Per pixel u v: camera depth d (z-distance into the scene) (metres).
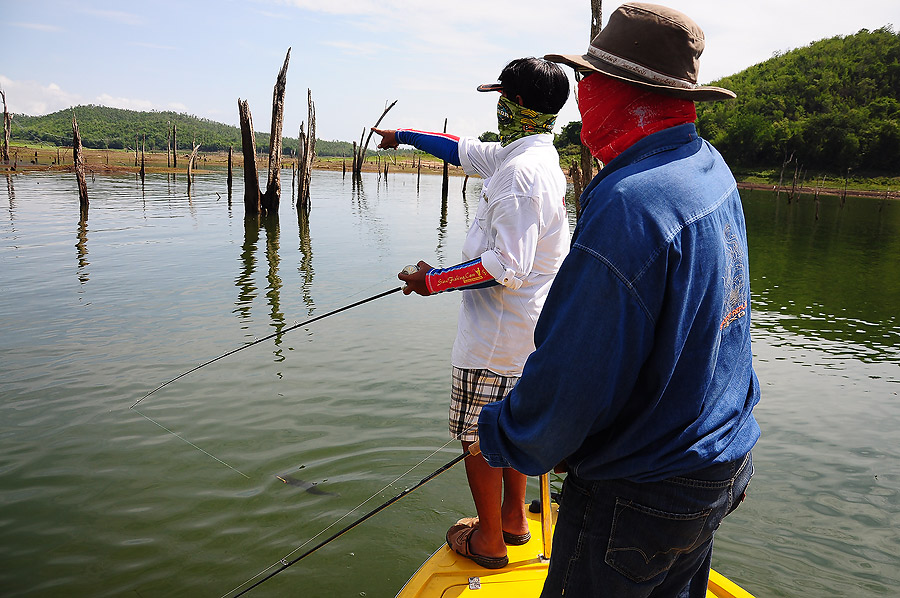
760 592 3.42
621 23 1.47
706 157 1.49
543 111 2.37
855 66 115.62
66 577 3.44
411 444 4.91
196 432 5.06
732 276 1.46
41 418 5.25
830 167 82.50
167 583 3.42
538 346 1.46
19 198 24.59
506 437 1.51
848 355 7.85
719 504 1.48
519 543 2.66
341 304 9.24
